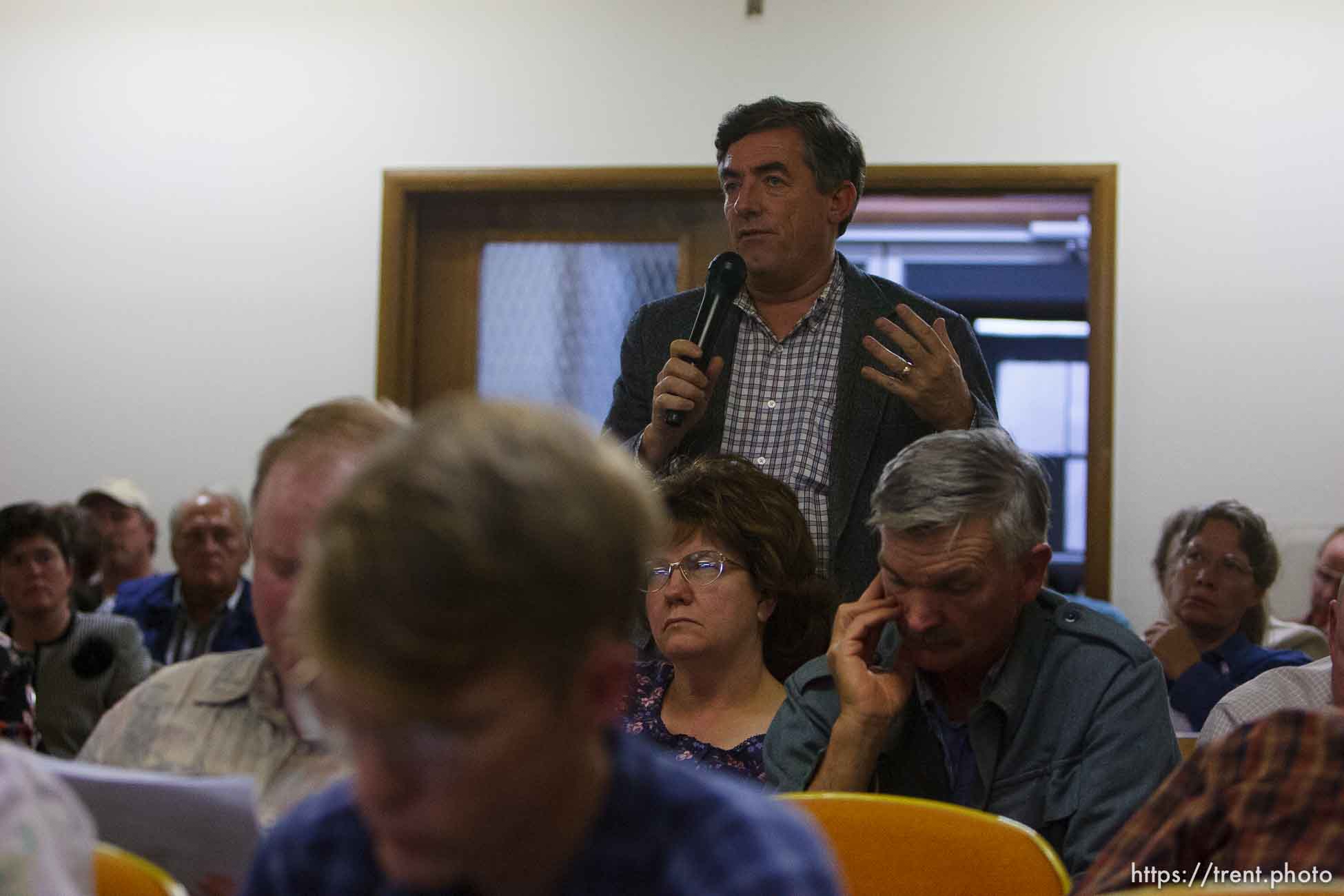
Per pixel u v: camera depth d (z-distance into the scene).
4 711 3.87
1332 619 2.70
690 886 1.06
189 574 5.87
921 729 2.72
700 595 2.94
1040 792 2.56
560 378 6.64
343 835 1.21
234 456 6.62
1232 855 1.61
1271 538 4.66
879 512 2.60
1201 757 1.71
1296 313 6.02
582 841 1.09
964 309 10.23
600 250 6.64
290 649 2.02
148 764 2.28
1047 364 10.22
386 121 6.59
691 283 6.55
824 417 3.73
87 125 6.75
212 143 6.70
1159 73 6.12
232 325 6.66
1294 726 1.64
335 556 0.94
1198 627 4.65
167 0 6.73
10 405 6.73
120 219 6.73
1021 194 6.23
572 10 6.47
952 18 6.22
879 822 2.16
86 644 5.29
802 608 3.08
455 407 1.02
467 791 0.95
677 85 6.39
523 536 0.93
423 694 0.92
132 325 6.71
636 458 3.53
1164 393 6.08
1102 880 1.70
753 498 3.01
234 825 1.80
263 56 6.68
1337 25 6.04
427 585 0.91
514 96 6.50
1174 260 6.09
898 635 2.74
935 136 6.20
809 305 3.86
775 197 3.78
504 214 6.69
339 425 2.02
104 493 6.34
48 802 1.43
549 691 0.96
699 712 3.00
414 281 6.69
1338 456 5.98
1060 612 2.71
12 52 6.79
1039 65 6.18
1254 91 6.06
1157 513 6.06
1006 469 2.56
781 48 6.32
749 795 1.14
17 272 6.76
